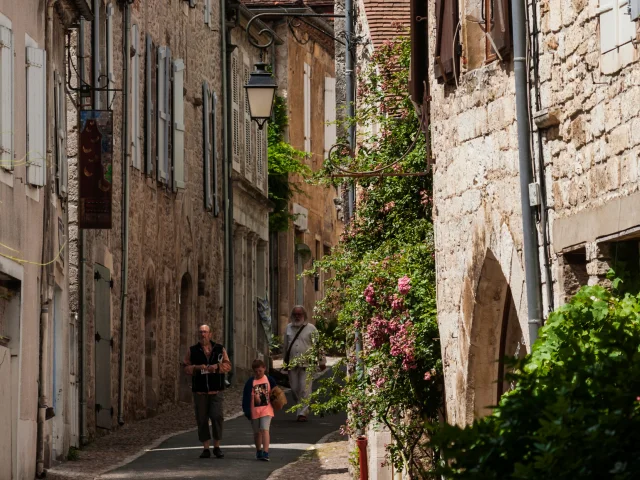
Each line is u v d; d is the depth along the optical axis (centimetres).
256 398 2338
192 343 3762
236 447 2522
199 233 3888
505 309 1253
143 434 2783
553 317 867
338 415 3206
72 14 2433
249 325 4656
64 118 2425
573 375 631
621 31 898
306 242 5738
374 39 2148
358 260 1906
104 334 2722
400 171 1825
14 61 1939
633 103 880
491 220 1197
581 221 966
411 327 1581
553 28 1024
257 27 4947
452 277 1363
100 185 2448
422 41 1547
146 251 3222
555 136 1035
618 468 546
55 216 2308
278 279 5369
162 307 3397
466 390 1292
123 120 2981
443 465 598
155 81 3372
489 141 1208
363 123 2027
